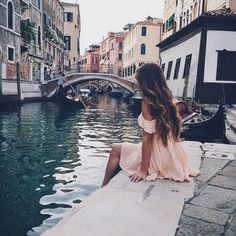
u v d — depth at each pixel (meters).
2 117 16.22
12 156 8.00
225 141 9.84
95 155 8.27
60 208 4.76
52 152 8.55
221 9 16.34
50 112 20.02
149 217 2.30
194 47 17.02
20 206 4.81
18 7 24.11
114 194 2.70
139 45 45.38
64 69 46.41
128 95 35.78
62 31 48.06
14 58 23.06
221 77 16.08
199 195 2.79
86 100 27.97
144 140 3.01
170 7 31.39
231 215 2.41
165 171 3.16
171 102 3.00
